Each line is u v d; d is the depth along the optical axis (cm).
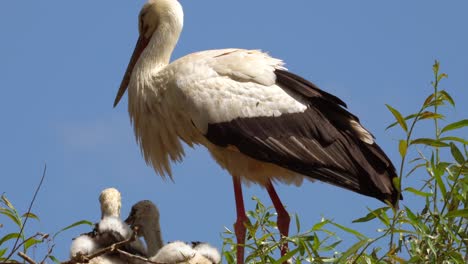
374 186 961
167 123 1012
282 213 997
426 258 752
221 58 1005
